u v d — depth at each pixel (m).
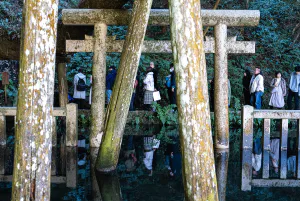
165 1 15.03
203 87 3.33
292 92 11.02
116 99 6.02
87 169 6.12
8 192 4.90
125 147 7.90
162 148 7.84
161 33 15.37
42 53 2.89
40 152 2.93
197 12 3.28
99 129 7.52
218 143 7.62
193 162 3.33
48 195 3.01
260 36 15.53
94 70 7.45
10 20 10.30
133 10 5.89
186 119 3.31
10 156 7.00
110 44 7.47
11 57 8.75
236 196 4.88
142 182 5.44
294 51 14.82
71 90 12.70
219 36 7.40
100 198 4.72
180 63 3.29
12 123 10.59
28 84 2.89
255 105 10.73
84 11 7.27
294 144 8.44
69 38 8.66
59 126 10.62
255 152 7.56
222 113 7.54
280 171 6.14
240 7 16.17
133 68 5.95
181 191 5.04
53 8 2.93
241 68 14.30
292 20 16.23
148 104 11.34
